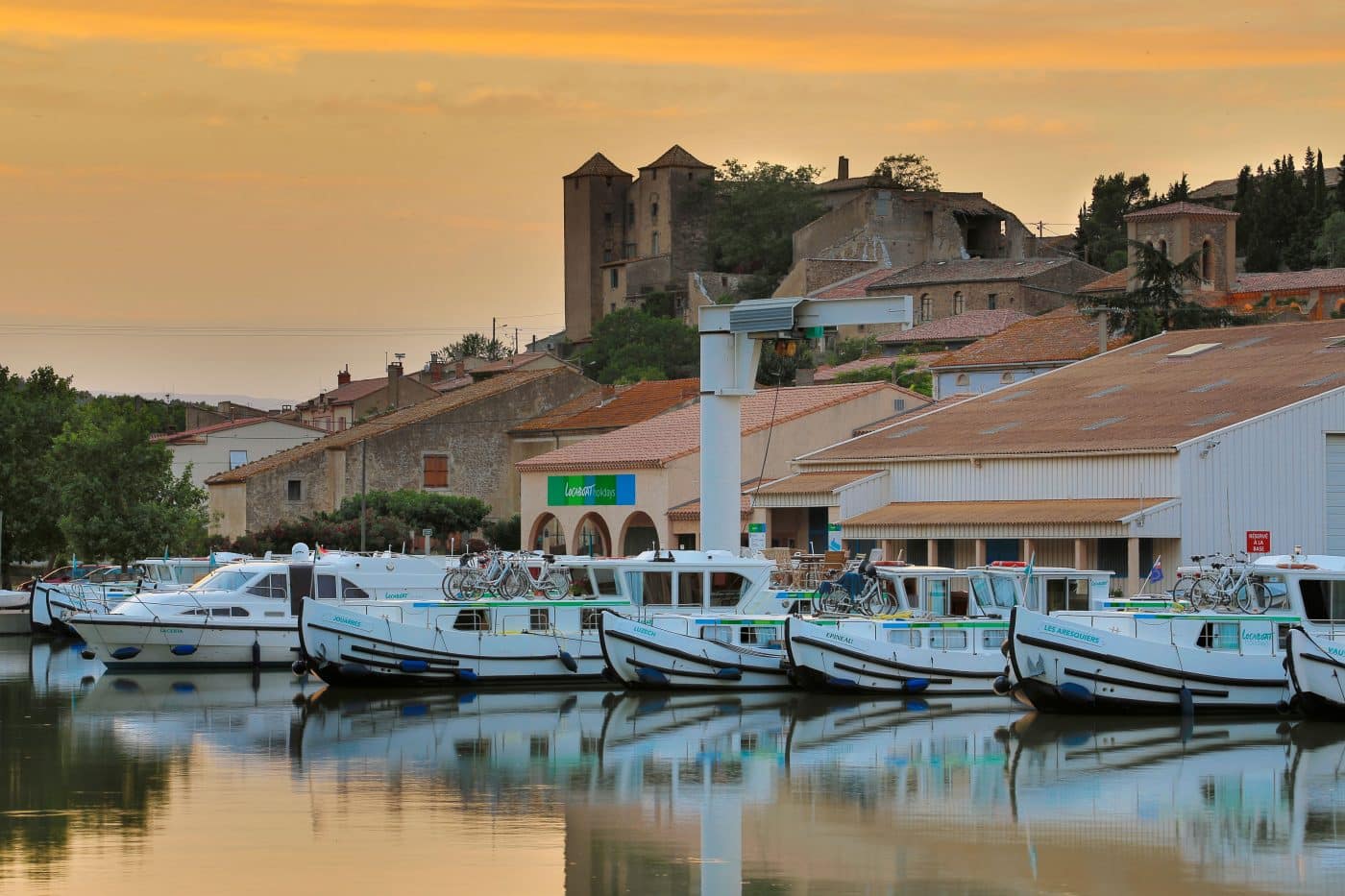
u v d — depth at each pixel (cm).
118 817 3472
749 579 5756
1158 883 2989
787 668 5291
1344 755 4203
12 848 3203
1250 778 3909
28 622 8619
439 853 3167
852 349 16075
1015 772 3975
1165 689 4738
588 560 5716
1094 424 7269
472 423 11181
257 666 6091
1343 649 4638
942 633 5334
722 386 6181
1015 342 11762
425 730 4612
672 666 5300
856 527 7369
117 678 5916
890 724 4716
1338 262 17850
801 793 3722
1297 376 7256
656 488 8781
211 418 16512
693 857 3148
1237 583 5028
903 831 3362
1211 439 6594
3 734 4581
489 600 5569
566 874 3022
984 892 2925
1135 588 6412
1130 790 3762
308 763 4100
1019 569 5553
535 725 4694
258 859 3119
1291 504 6762
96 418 9712
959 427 7831
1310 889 2950
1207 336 8681
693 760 4138
